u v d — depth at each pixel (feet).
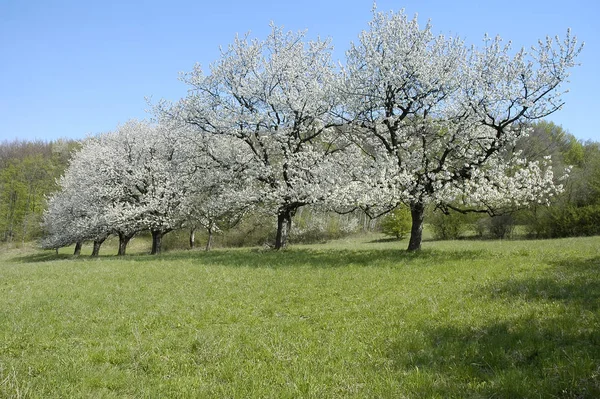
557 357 20.04
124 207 105.09
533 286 35.83
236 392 19.40
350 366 21.94
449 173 62.49
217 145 95.04
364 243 125.59
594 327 23.61
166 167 106.22
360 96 68.85
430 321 28.78
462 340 24.43
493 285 37.99
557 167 118.21
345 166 72.02
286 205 82.53
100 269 63.46
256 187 88.74
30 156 239.91
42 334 29.96
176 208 102.27
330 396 18.56
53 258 146.51
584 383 17.12
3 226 208.33
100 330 30.83
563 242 78.28
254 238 150.71
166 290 45.21
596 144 169.07
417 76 64.95
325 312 33.78
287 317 33.22
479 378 19.13
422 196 63.62
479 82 61.46
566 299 30.63
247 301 38.88
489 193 59.88
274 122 82.64
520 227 126.00
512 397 16.96
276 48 86.48
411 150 71.05
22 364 23.98
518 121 61.72
